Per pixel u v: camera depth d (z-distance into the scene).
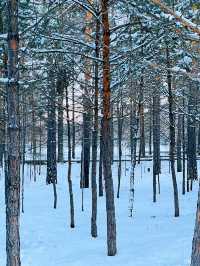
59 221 23.45
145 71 18.97
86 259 15.02
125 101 27.50
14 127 10.10
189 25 6.18
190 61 11.58
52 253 16.81
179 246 14.73
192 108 25.48
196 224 7.30
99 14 14.54
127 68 15.15
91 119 19.59
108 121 15.08
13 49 10.09
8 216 10.14
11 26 10.05
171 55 16.22
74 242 18.45
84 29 15.95
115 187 34.78
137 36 15.27
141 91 23.17
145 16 11.92
